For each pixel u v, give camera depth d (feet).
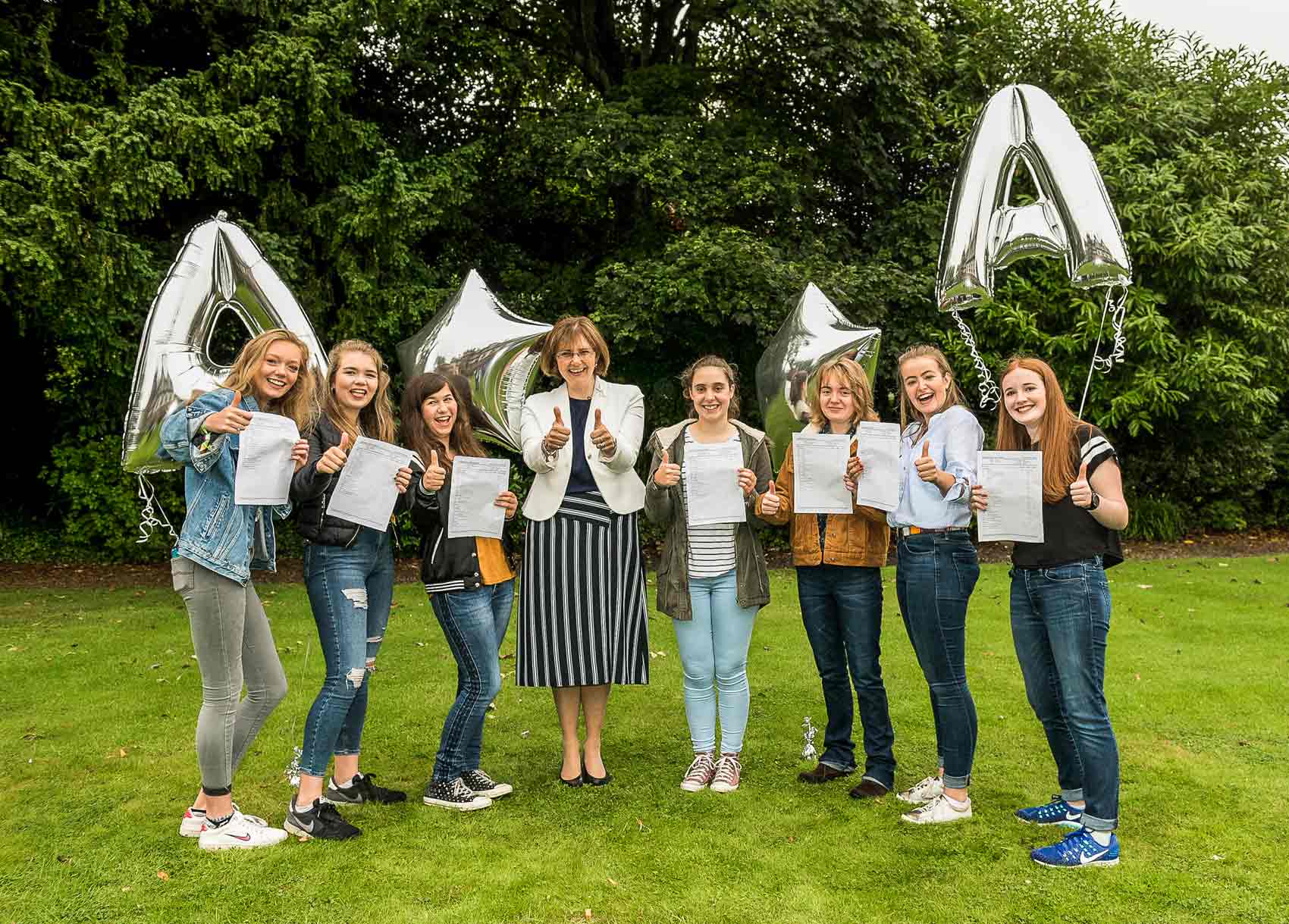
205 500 10.09
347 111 35.81
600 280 33.42
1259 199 39.50
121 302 27.58
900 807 11.90
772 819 11.55
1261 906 9.23
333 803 11.67
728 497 12.11
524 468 33.30
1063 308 35.55
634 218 39.73
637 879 10.00
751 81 39.60
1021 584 10.57
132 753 14.15
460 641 11.76
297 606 26.07
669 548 12.87
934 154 38.93
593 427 12.67
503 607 12.34
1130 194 34.94
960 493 10.71
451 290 35.04
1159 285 36.68
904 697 17.02
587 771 12.92
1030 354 35.99
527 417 12.78
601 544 12.35
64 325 28.07
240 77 29.17
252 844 10.73
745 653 12.76
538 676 12.05
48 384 36.19
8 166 25.00
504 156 38.50
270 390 10.53
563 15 40.34
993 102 13.33
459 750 11.97
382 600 11.98
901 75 36.47
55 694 17.38
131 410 11.95
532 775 13.26
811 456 11.69
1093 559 10.10
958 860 10.35
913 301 35.24
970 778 12.30
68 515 34.96
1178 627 22.58
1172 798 12.05
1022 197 31.78
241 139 28.04
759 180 35.40
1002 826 11.25
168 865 10.29
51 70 27.55
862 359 16.76
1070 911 9.18
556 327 12.90
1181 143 38.40
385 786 12.82
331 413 11.32
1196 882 9.72
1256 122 41.57
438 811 11.85
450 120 40.32
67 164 24.99
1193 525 43.50
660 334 34.01
